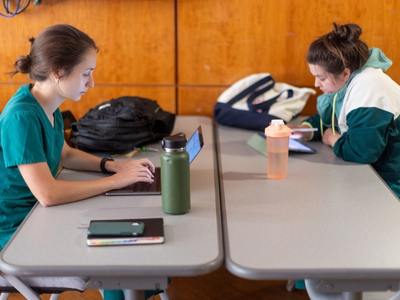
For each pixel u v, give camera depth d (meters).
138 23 2.91
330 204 1.79
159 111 2.62
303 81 2.96
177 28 2.92
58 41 1.78
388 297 1.72
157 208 1.75
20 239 1.56
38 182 1.76
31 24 2.91
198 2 2.87
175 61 2.97
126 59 2.98
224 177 2.04
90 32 2.93
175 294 2.60
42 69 1.80
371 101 2.21
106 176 2.06
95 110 2.48
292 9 2.85
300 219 1.68
